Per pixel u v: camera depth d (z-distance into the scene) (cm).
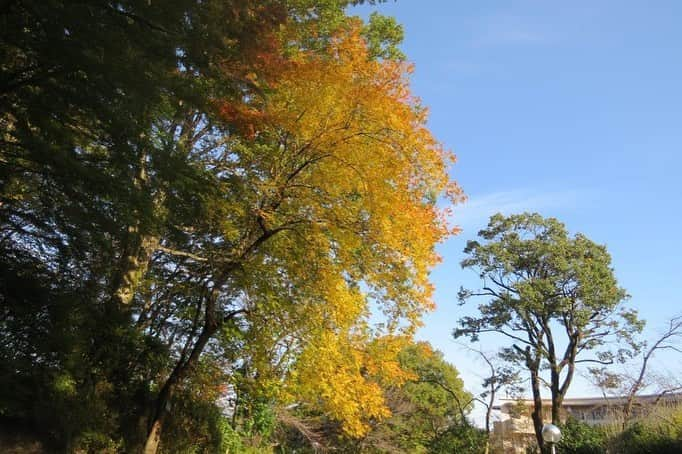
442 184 1352
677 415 2231
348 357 1385
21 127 898
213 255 1471
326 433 3198
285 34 1356
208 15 937
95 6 859
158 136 1127
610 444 2594
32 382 1156
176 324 1778
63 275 1291
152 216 1037
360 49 1369
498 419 4272
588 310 3494
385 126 1274
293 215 1341
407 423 3894
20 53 941
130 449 1348
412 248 1331
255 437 2245
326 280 1327
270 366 1415
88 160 1020
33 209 1205
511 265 3678
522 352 3662
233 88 1052
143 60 895
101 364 1334
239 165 1385
